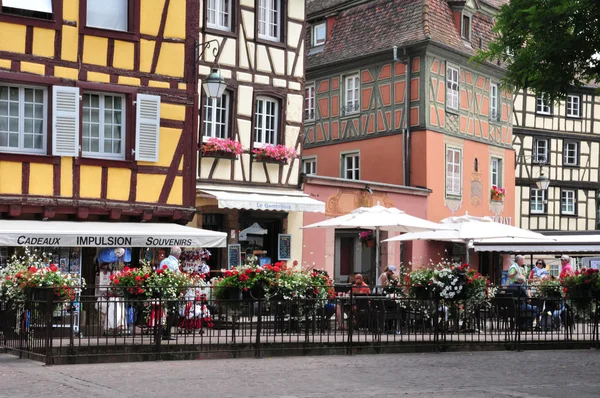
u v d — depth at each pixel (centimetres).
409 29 2866
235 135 2156
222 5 2161
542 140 4134
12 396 895
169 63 1905
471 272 1509
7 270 1338
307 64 3164
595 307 1645
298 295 1388
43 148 1766
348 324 1429
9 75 1705
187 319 1307
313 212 2347
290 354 1379
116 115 1855
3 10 1714
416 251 2709
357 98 3002
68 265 1733
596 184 4278
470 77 3034
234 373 1132
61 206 1752
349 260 2569
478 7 3081
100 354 1238
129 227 1766
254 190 2184
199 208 2069
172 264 1522
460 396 942
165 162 1895
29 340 1256
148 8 1878
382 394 948
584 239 2383
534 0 1466
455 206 2920
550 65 1474
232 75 2155
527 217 4066
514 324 1565
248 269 1357
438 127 2847
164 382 1028
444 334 1498
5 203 1692
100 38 1816
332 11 3162
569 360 1382
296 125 2309
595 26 1402
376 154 2922
